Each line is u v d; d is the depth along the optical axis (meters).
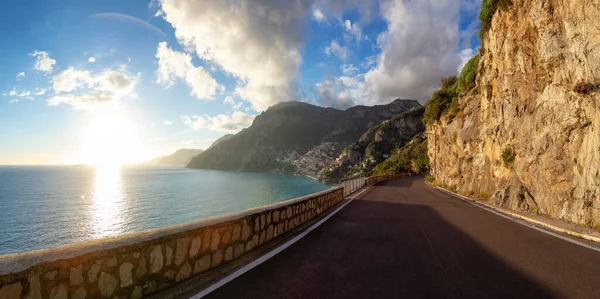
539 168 10.54
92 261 2.92
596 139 8.03
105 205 62.41
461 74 26.77
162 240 3.68
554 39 10.29
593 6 8.65
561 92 9.92
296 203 8.28
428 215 10.62
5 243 35.12
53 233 39.41
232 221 5.07
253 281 4.09
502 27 15.45
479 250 5.86
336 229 7.97
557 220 8.69
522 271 4.59
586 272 4.53
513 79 13.69
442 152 30.39
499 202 12.43
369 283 4.09
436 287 3.95
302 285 3.98
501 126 14.66
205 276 4.21
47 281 2.54
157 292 3.55
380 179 42.38
